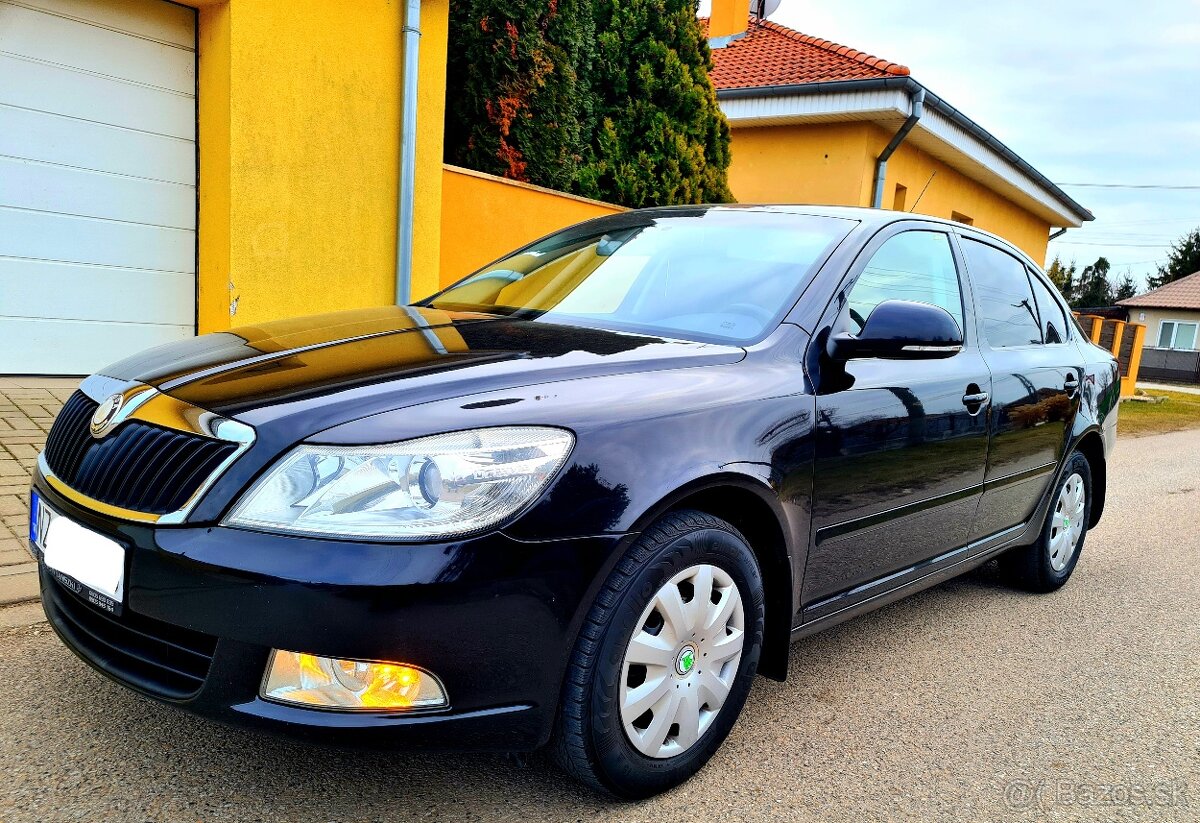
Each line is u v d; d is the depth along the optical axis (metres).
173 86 5.74
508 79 7.63
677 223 3.29
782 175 13.01
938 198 14.82
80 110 5.39
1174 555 5.27
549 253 3.44
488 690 1.80
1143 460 9.45
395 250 6.58
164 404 1.98
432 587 1.71
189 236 5.98
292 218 5.92
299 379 2.02
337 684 1.71
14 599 2.91
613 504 1.92
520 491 1.82
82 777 2.05
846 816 2.19
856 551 2.74
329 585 1.67
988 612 3.96
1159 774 2.53
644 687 2.06
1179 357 38.72
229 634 1.72
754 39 14.58
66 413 2.32
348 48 6.03
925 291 3.22
